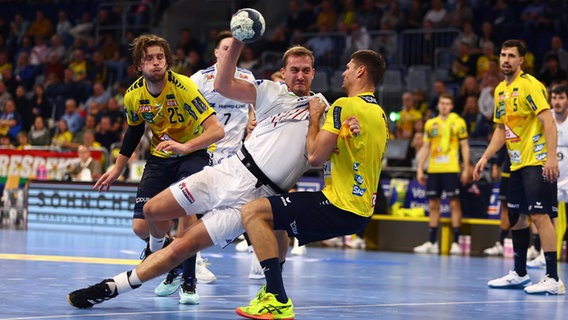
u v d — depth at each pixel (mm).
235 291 12961
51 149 31578
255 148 10172
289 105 10266
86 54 40844
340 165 9867
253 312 9555
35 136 33781
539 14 34188
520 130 14500
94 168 30312
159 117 11391
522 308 11938
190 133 11609
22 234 25922
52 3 45438
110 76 38812
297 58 10305
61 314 9750
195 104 11180
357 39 35000
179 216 10391
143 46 10898
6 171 32062
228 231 10031
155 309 10578
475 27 35344
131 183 28578
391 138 29250
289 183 10258
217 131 11094
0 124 35781
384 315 10656
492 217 26328
